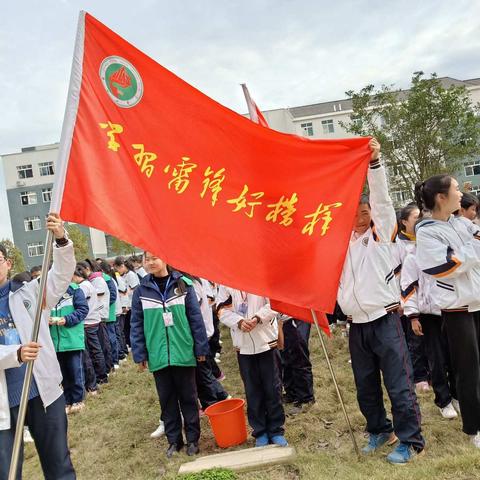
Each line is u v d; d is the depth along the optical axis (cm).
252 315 448
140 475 447
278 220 350
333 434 461
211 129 343
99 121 323
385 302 384
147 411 633
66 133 313
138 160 330
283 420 454
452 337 378
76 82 319
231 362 802
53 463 327
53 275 327
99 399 722
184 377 472
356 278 388
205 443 495
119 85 329
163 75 336
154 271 481
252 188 348
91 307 818
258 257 344
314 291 345
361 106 1862
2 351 296
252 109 486
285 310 416
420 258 380
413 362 544
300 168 353
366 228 396
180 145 338
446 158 1823
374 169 366
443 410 455
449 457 354
